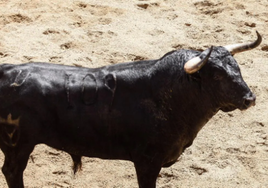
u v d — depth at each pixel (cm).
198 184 1120
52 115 877
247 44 903
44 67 900
